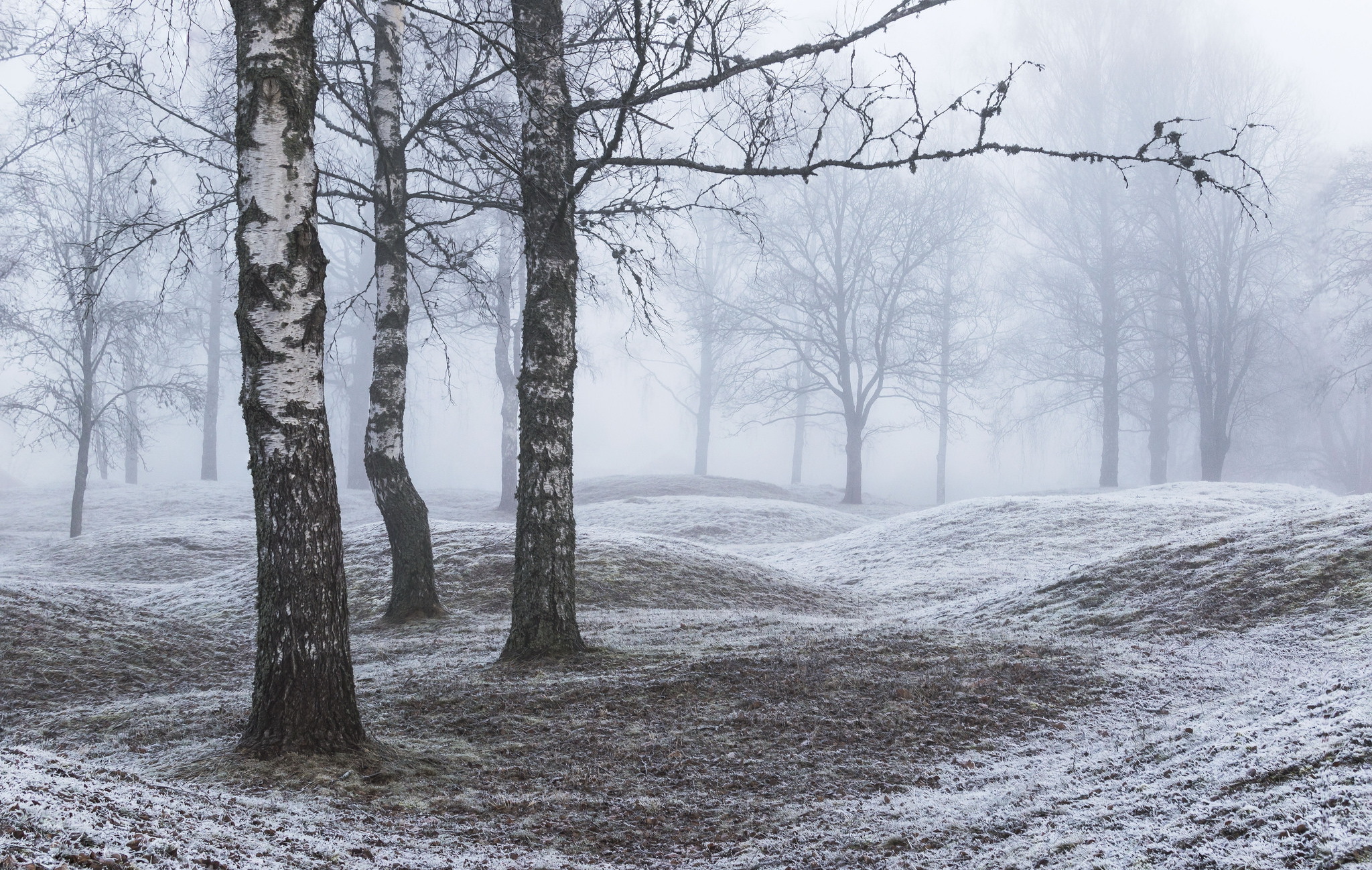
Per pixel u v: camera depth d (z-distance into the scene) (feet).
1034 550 72.95
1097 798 16.42
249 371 22.36
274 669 22.06
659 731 23.86
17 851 10.08
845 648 31.89
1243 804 13.67
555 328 34.65
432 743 23.65
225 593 55.57
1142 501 84.38
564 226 34.99
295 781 19.81
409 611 47.80
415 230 48.37
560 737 23.63
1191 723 21.01
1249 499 90.94
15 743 24.32
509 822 18.06
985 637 33.88
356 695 29.12
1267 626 32.86
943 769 20.45
